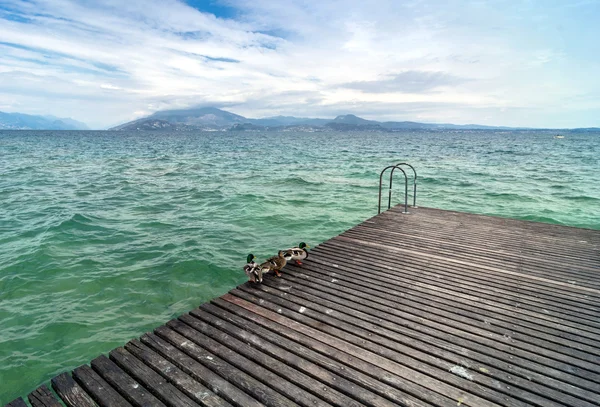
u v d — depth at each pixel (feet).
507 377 10.72
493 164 115.24
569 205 53.26
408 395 9.88
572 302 15.78
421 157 144.25
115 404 9.45
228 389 9.98
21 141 267.39
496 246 23.65
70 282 24.21
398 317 14.20
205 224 40.14
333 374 10.70
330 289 16.66
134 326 19.07
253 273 16.84
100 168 98.68
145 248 31.24
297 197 57.57
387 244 23.84
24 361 16.15
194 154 158.81
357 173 90.17
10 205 49.19
